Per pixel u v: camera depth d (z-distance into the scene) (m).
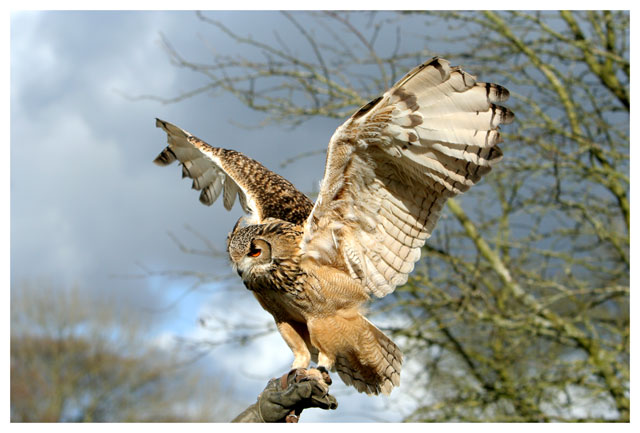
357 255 4.85
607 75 10.96
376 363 5.07
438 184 4.57
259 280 4.91
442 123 4.30
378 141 4.43
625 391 10.20
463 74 4.14
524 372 11.61
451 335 11.26
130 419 18.22
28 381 20.30
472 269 11.02
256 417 4.21
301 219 5.39
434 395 11.23
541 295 11.64
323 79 11.21
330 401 4.17
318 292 4.88
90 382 19.69
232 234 5.11
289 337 5.18
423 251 11.04
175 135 6.31
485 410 11.08
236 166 5.93
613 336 11.38
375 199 4.73
